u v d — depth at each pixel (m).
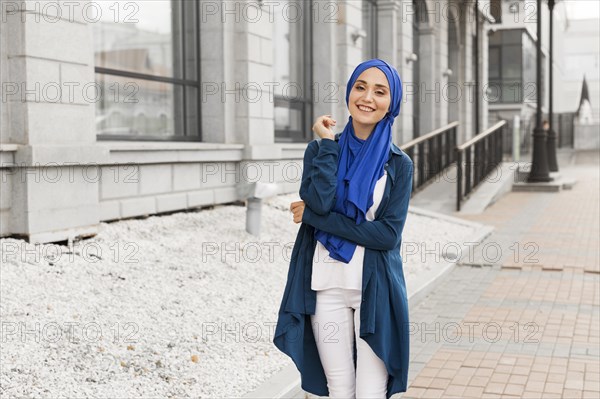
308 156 3.17
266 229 8.96
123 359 4.59
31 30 6.40
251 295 6.39
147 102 9.13
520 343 5.90
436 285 8.11
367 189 3.01
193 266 6.80
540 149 20.02
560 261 9.53
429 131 19.47
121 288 5.82
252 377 4.62
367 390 3.07
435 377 5.08
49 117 6.62
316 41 13.12
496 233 12.13
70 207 6.74
